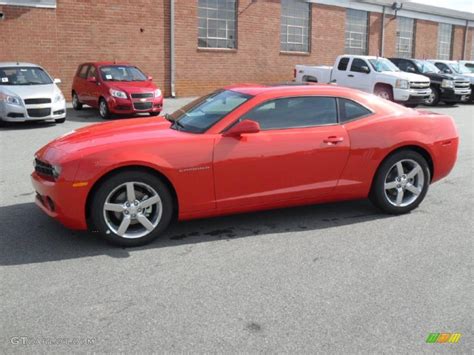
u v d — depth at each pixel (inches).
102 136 193.2
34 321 133.3
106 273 163.9
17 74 509.4
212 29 824.9
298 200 207.9
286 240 195.9
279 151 198.7
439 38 1291.8
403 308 142.2
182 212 190.7
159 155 183.2
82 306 141.6
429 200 254.5
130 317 135.8
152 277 161.2
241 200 197.5
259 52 891.4
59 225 209.3
